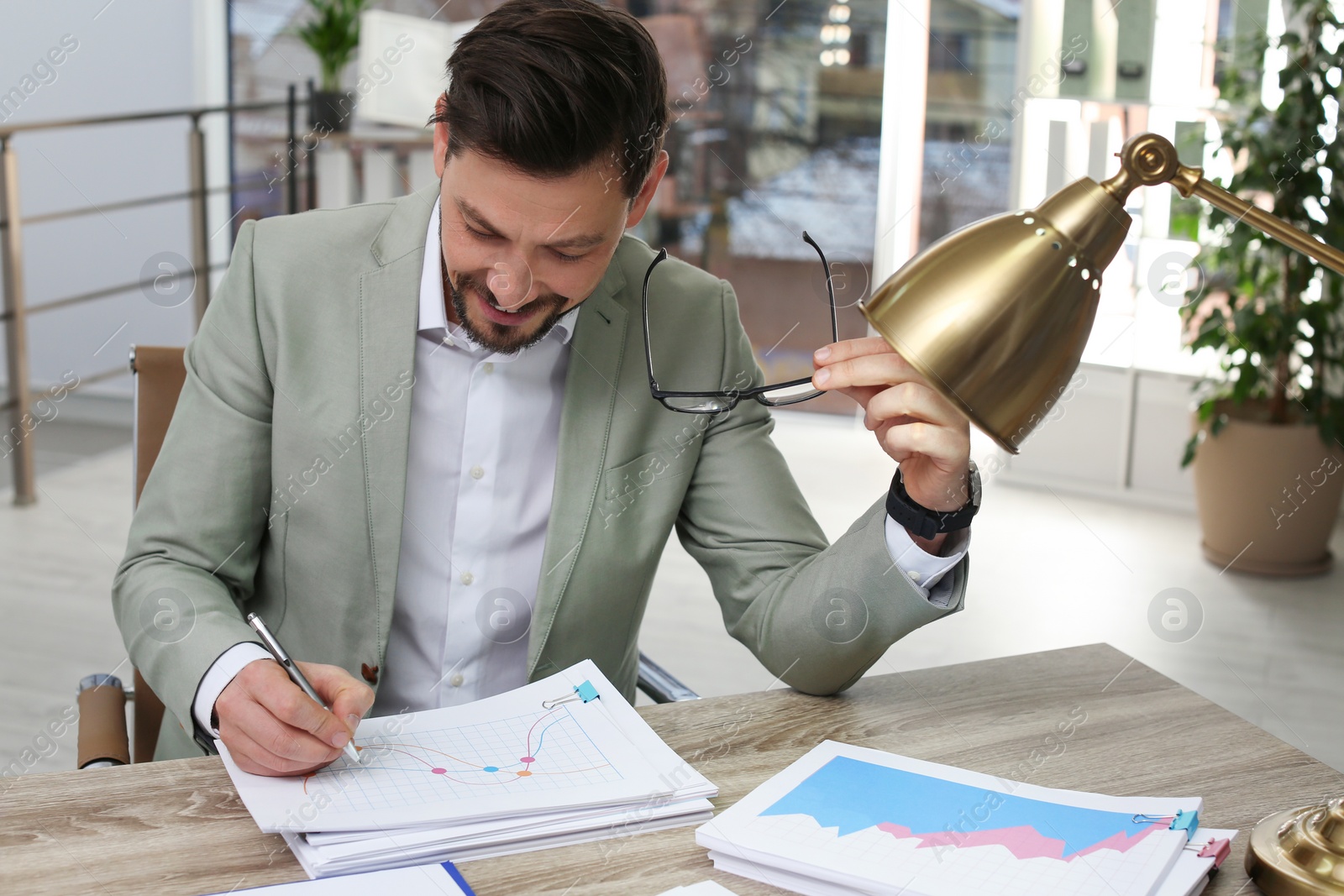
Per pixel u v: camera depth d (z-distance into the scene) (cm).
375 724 89
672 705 97
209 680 89
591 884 71
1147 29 339
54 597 267
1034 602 285
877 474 377
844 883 70
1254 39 320
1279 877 70
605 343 115
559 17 88
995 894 68
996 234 66
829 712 97
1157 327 353
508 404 114
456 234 92
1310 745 218
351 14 416
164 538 107
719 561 117
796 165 410
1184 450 346
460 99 88
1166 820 77
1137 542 334
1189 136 332
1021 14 367
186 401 113
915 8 388
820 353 86
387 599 110
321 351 111
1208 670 250
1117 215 66
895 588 96
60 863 70
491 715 91
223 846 73
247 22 437
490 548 115
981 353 64
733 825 76
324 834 72
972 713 97
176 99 434
